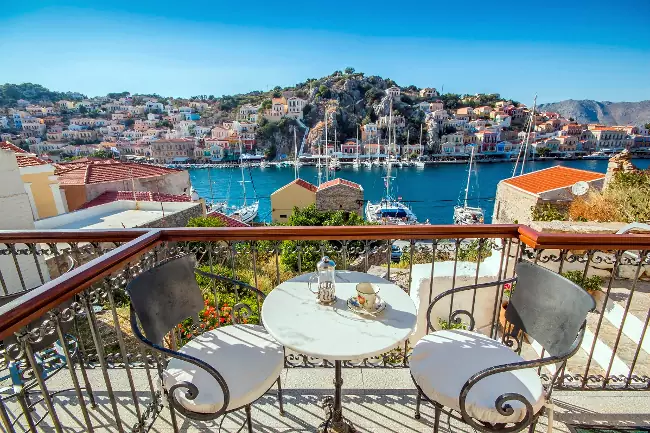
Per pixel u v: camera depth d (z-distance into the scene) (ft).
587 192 35.76
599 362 10.85
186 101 471.62
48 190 45.98
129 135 323.57
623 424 6.63
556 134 266.16
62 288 4.56
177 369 5.73
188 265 6.61
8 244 7.88
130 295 5.16
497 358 5.81
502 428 4.75
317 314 5.61
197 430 6.69
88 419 5.45
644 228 13.39
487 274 14.06
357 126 265.54
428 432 6.54
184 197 61.72
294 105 283.59
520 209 46.88
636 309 11.84
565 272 14.14
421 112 287.48
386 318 5.50
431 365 5.66
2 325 3.67
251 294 17.48
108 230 7.50
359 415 6.94
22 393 5.09
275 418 6.96
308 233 7.34
